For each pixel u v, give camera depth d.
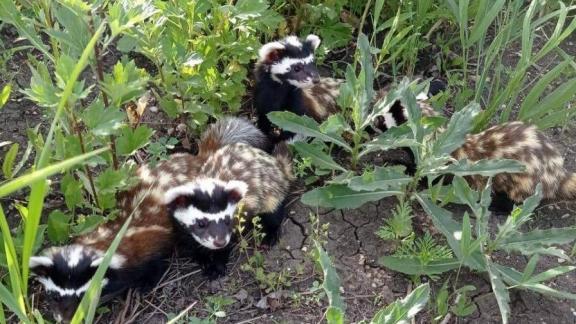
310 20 0.95
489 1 0.91
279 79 0.89
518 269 0.79
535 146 0.82
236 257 0.80
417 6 0.94
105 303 0.76
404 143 0.77
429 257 0.76
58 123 0.74
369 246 0.80
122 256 0.75
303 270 0.78
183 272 0.79
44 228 0.75
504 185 0.83
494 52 0.87
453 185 0.77
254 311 0.76
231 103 0.87
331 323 0.65
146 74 0.84
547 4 0.99
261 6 0.83
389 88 0.91
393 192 0.79
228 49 0.85
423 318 0.76
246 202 0.79
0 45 0.91
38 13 0.72
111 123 0.70
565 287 0.78
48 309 0.75
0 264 0.73
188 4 0.81
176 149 0.86
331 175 0.85
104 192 0.75
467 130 0.77
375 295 0.77
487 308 0.77
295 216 0.82
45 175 0.57
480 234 0.76
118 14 0.68
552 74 0.85
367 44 0.81
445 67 0.96
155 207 0.78
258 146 0.86
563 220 0.83
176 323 0.75
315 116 0.91
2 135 0.85
